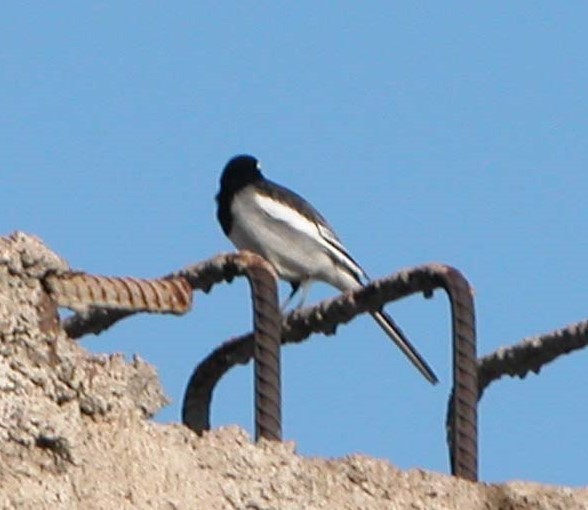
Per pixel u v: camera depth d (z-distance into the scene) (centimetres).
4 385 1161
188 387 1476
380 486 1305
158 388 1241
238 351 1447
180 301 1292
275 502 1251
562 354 1479
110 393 1210
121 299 1253
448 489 1332
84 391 1197
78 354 1205
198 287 1373
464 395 1382
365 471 1303
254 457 1257
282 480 1260
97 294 1238
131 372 1229
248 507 1239
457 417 1379
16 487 1141
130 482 1195
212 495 1227
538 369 1488
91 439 1190
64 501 1158
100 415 1203
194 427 1466
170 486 1212
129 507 1185
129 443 1206
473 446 1377
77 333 1423
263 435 1324
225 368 1459
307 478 1275
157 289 1280
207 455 1241
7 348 1170
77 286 1227
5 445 1147
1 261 1183
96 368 1212
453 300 1396
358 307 1458
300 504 1262
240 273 1358
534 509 1346
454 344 1392
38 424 1160
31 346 1183
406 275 1426
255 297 1349
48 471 1161
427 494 1324
